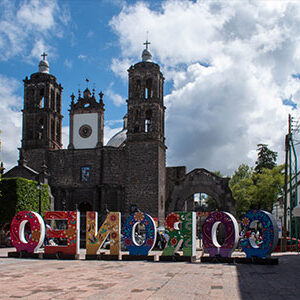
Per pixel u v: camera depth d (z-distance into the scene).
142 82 63.91
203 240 25.84
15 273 19.86
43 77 68.19
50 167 65.50
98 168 64.06
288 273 19.62
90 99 68.12
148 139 61.50
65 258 27.56
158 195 60.12
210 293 14.22
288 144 37.78
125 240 27.48
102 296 13.78
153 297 13.55
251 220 24.73
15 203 46.22
